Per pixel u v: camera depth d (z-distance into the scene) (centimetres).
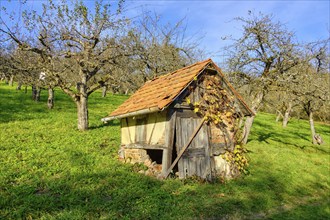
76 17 1692
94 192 873
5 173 988
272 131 2933
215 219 795
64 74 2005
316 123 4238
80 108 1859
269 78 1891
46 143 1449
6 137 1484
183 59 2327
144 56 1973
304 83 1906
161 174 1053
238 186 1072
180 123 1085
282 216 880
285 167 1495
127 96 4650
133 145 1250
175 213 782
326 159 1914
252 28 1873
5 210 719
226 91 1228
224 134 1208
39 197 805
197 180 1066
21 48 1620
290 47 1845
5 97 2934
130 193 879
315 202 1069
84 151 1359
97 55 1783
